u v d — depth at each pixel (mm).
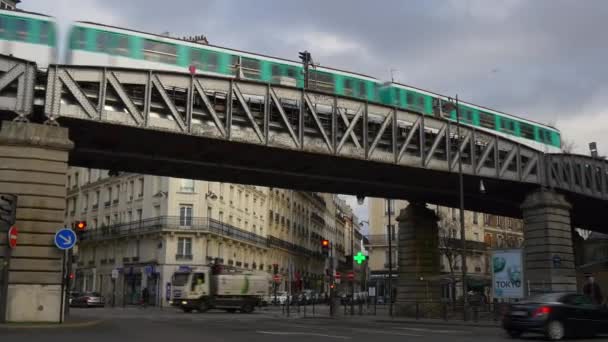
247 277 45531
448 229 70375
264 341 15727
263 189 75812
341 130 29969
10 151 21062
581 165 39688
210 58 30734
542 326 17500
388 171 32594
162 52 29516
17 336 15969
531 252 36812
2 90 21969
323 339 16688
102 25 28328
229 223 63906
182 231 56812
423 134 31859
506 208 44250
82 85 24562
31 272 20438
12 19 25859
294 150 27906
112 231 62844
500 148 35500
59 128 21953
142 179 60906
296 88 28109
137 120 24203
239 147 27391
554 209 36719
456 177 34375
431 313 37156
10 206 20203
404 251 40719
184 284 43688
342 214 137000
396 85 36531
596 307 18375
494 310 31609
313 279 98688
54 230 21078
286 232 85250
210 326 22625
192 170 31016
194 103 26859
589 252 58156
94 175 69375
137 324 22625
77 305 52594
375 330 21859
